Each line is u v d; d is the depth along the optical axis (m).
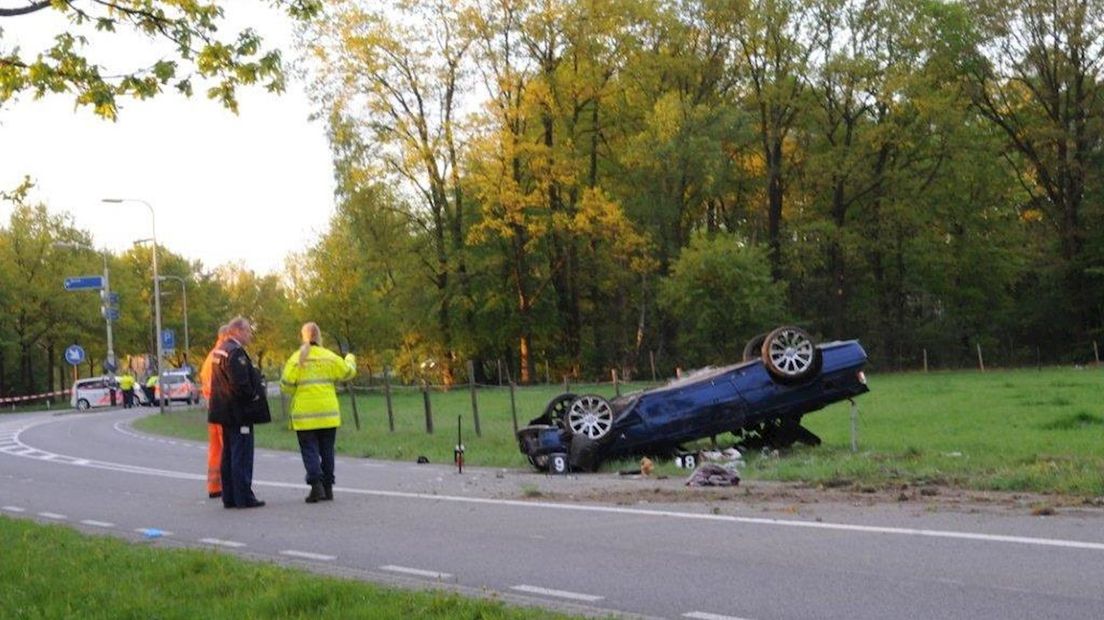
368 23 51.25
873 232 57.41
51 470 19.88
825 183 56.38
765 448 17.42
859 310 60.88
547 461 16.52
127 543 10.48
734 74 57.16
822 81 56.06
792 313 60.44
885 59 55.56
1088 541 8.91
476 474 16.59
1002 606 7.03
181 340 95.44
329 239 54.16
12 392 77.81
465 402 39.66
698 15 54.78
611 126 57.16
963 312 60.47
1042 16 55.03
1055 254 58.00
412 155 51.94
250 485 13.30
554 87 53.69
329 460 13.60
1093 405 24.91
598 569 8.70
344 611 6.93
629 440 16.66
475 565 9.06
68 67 10.96
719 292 51.62
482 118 52.09
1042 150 57.12
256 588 7.74
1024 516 10.26
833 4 54.84
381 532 10.95
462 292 57.41
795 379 16.75
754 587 7.84
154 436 30.84
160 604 7.34
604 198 53.03
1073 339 59.12
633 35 53.34
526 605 7.37
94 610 7.31
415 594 7.38
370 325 54.25
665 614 7.20
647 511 11.59
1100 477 11.98
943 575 7.94
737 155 58.38
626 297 60.62
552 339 60.47
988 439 18.11
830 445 18.11
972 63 56.25
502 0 52.00
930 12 55.72
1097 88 55.19
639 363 57.56
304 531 11.23
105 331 76.75
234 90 11.59
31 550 9.85
